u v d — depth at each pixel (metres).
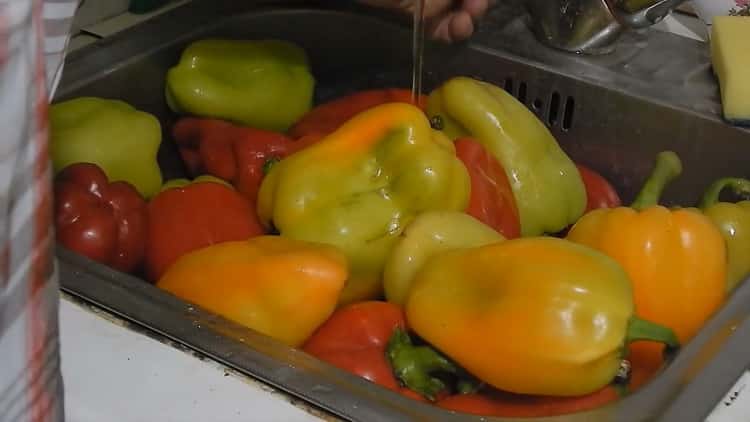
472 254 0.68
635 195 0.90
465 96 0.84
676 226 0.72
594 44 0.91
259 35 0.97
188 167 0.93
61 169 0.82
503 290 0.65
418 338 0.69
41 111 0.45
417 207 0.75
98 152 0.83
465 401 0.67
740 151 0.84
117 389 0.62
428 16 0.92
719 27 0.88
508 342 0.64
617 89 0.87
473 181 0.79
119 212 0.79
